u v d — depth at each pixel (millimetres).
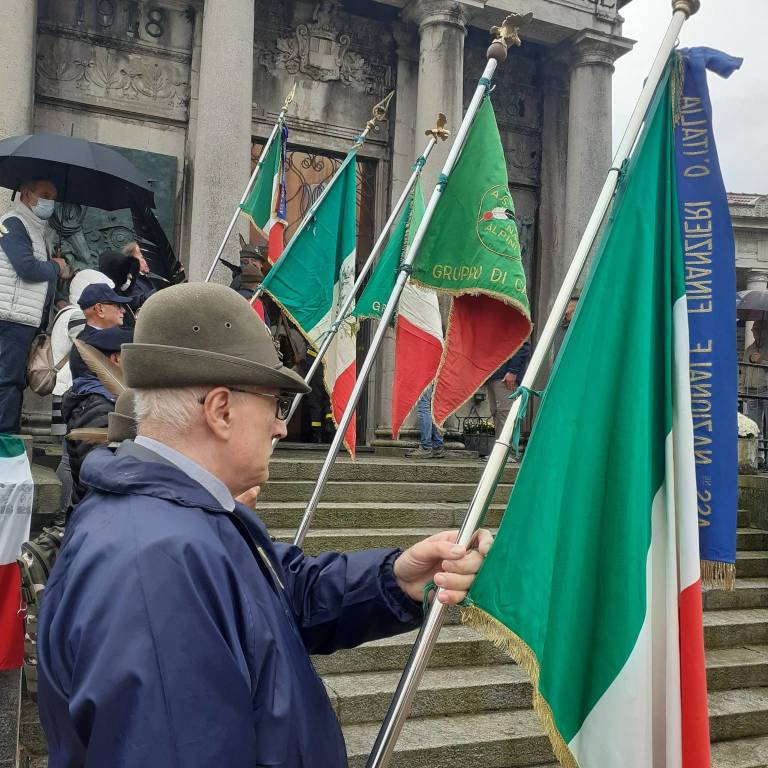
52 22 7863
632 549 1731
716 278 2068
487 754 3406
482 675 3951
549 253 10234
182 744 937
